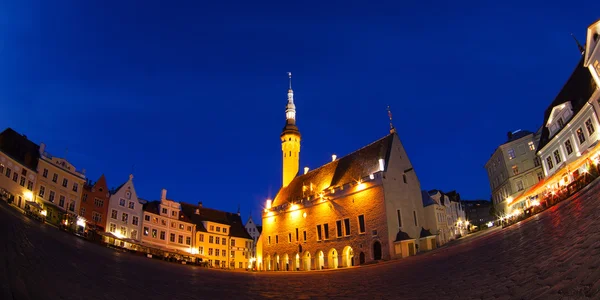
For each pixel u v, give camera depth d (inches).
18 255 507.2
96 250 1212.5
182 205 3550.7
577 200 987.3
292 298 597.0
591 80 1622.8
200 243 3289.9
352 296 576.4
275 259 2817.4
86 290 415.8
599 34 1401.3
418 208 2282.2
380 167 2207.2
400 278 760.3
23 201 1930.4
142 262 1175.0
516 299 322.3
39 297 310.3
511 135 2861.7
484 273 525.3
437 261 995.3
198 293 598.5
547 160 2022.6
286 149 3395.7
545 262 434.0
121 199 2672.2
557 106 1830.7
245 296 617.6
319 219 2497.5
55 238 1074.7
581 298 258.5
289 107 3553.2
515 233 975.6
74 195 2333.9
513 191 2640.3
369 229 2124.8
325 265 2375.7
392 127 2461.9
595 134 1504.7
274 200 3206.2
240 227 3858.3
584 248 409.4
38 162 2082.9
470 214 4810.5
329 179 2655.0
